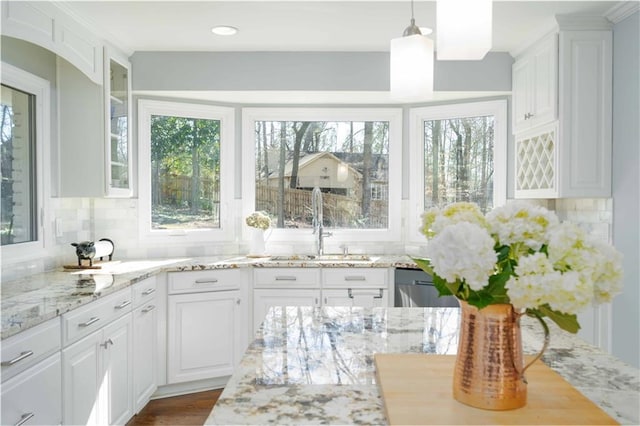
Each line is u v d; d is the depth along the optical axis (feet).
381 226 13.97
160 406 10.53
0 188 8.75
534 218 3.14
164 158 12.91
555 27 9.96
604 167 9.94
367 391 3.67
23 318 6.10
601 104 9.91
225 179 13.55
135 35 10.80
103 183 10.43
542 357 4.53
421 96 5.46
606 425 2.99
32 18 8.00
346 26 10.30
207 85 12.04
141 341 9.73
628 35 9.41
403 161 13.79
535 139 11.10
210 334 11.16
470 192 13.25
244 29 10.49
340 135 13.93
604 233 10.16
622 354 9.43
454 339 5.06
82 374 7.40
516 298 2.89
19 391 5.85
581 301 2.77
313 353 4.57
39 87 9.82
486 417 3.09
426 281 11.37
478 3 4.66
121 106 11.35
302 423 3.13
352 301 11.57
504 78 12.09
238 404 3.41
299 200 13.94
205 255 13.20
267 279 11.55
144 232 12.53
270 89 12.07
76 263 11.16
